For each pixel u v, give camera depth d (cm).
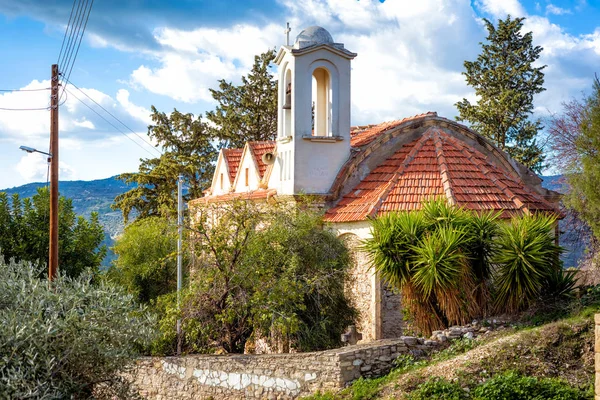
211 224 2108
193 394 1784
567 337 1445
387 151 2556
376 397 1415
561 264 1753
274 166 2686
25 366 1245
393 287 1839
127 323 1439
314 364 1559
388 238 1742
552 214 2159
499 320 1666
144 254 3041
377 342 1638
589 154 1983
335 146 2547
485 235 1731
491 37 4256
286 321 1919
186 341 2139
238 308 1978
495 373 1389
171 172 4550
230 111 4928
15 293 1390
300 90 2516
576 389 1297
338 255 2150
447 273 1652
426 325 1767
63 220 3023
